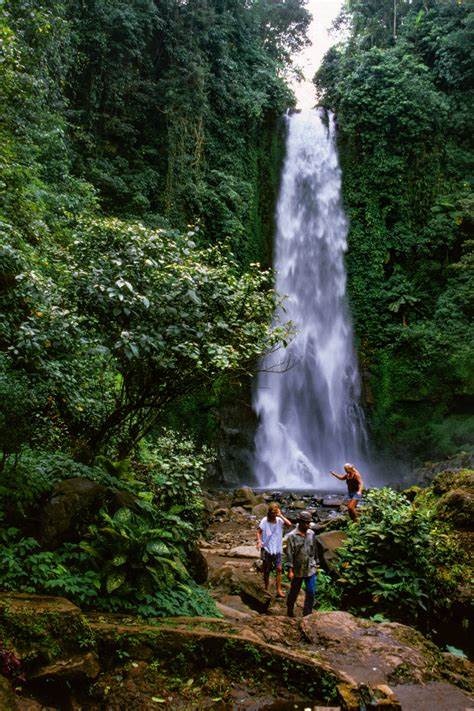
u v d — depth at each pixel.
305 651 5.11
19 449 5.14
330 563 8.19
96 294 6.04
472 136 29.09
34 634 3.75
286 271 27.14
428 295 27.64
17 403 5.04
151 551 5.04
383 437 25.88
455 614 6.75
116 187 20.83
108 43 21.06
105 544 4.99
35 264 8.45
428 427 25.23
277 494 17.97
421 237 27.97
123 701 3.79
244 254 25.66
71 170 19.95
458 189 28.45
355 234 28.19
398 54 29.56
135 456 10.20
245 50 28.30
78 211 14.64
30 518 5.04
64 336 5.86
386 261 27.84
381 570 7.23
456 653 6.18
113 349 6.25
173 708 3.83
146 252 6.78
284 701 4.10
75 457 6.74
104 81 21.61
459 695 4.57
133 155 23.09
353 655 5.07
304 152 29.06
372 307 27.45
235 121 26.39
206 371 6.60
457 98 29.27
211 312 6.88
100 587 4.74
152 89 23.20
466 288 26.02
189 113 23.52
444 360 25.48
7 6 11.02
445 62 29.22
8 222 9.17
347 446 26.00
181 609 5.11
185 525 6.03
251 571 9.15
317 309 27.36
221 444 22.38
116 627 4.20
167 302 6.31
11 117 12.43
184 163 23.34
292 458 24.47
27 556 4.72
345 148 28.94
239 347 7.18
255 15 29.27
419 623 6.92
